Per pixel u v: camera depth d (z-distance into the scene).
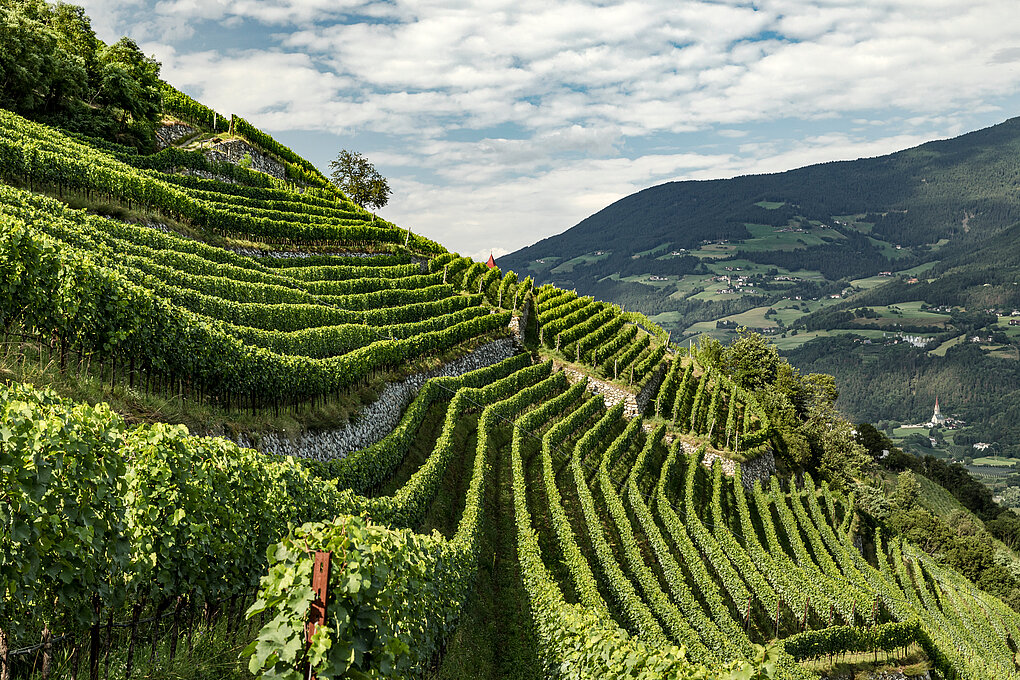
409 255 66.19
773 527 58.81
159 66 63.62
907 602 55.38
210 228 46.28
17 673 9.14
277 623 8.25
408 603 13.48
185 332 21.11
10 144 32.72
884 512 82.12
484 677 21.09
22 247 17.27
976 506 134.62
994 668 55.47
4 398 10.23
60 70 48.53
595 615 21.97
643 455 54.16
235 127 74.12
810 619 46.38
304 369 27.20
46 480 9.48
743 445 69.06
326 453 27.41
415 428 35.94
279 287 38.53
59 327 17.75
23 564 9.04
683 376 83.12
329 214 64.44
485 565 29.08
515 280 76.69
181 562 11.71
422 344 45.41
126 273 25.36
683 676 16.53
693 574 41.28
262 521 13.98
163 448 12.39
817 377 115.81
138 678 10.24
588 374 65.44
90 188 37.25
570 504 40.75
